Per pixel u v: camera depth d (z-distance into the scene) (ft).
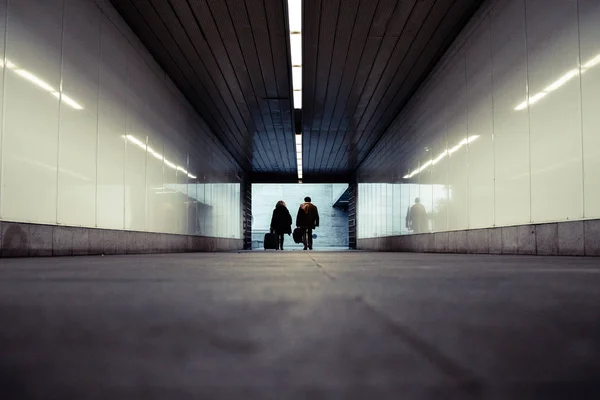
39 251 18.08
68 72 20.51
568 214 16.90
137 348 2.31
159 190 34.24
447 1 25.27
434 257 19.38
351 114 47.93
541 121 18.81
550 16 18.15
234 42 30.55
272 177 92.89
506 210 22.02
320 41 30.37
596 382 1.71
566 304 4.10
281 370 1.86
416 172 40.06
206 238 52.19
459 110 28.73
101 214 23.98
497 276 7.60
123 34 27.20
